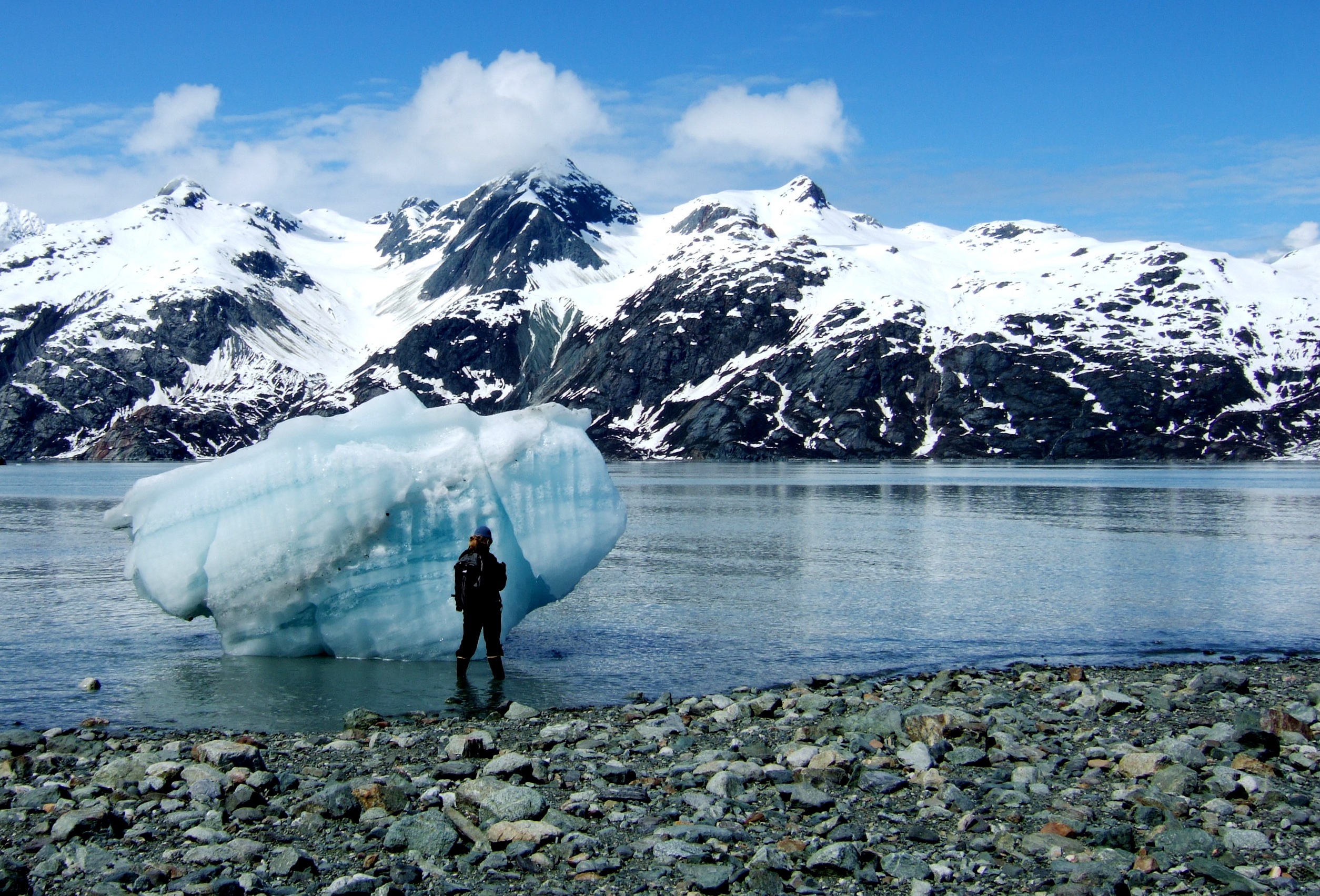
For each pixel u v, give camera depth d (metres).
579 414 23.75
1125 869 9.65
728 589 32.28
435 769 12.83
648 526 59.56
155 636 24.56
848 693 18.16
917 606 28.95
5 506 85.50
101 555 44.78
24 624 26.33
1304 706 16.47
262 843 10.32
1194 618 26.84
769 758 13.56
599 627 25.45
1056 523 59.97
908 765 13.06
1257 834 10.38
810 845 10.26
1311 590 32.16
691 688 18.81
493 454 22.14
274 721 16.20
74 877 9.32
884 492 100.38
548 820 11.01
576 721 15.74
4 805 11.65
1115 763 13.30
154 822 10.98
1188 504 80.44
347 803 11.23
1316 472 160.00
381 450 21.39
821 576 35.62
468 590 19.52
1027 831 10.80
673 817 11.20
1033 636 24.23
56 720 16.36
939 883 9.38
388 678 19.66
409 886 9.26
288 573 21.17
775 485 118.69
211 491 21.58
